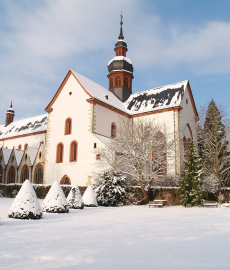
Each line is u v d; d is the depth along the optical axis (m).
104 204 24.59
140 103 40.16
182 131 34.62
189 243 8.62
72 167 33.22
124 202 25.83
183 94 36.47
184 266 6.07
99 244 8.34
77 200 21.25
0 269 5.91
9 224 12.97
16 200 15.27
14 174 42.34
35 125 50.16
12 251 7.55
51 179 35.16
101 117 34.28
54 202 18.08
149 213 18.48
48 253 7.22
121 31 48.22
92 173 29.89
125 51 46.78
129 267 5.97
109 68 45.44
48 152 36.44
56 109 37.06
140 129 28.39
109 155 28.39
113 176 25.61
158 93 39.66
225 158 30.98
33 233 10.51
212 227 12.24
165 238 9.45
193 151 25.23
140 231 10.89
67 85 36.59
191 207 23.84
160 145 27.55
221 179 32.38
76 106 34.84
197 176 24.33
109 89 45.12
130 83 44.88
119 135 29.92
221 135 33.62
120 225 12.61
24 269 5.89
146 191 26.25
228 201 29.00
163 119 35.56
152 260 6.56
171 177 28.95
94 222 13.71
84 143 32.75
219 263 6.32
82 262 6.39
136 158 26.25
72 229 11.43
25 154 41.03
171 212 19.28
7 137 51.97
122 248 7.81
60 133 35.78
